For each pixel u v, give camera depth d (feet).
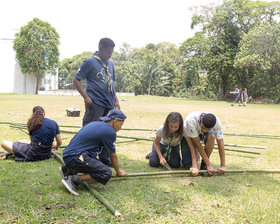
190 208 8.71
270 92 100.12
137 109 46.73
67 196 9.22
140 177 11.59
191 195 9.73
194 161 12.38
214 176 12.05
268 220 8.04
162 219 7.91
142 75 167.43
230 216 8.25
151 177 11.65
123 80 180.55
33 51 136.26
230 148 18.34
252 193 10.08
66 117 30.94
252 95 107.45
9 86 151.74
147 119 31.78
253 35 86.94
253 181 11.51
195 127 11.84
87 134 9.71
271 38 85.35
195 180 11.44
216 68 107.55
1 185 9.91
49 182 10.39
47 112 36.06
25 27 136.87
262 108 64.13
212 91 127.03
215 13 105.09
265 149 18.13
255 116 41.16
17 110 37.60
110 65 13.64
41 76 159.12
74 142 9.80
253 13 97.76
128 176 11.32
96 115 13.16
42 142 13.08
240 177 11.98
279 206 9.04
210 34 111.34
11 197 8.91
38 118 12.97
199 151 12.25
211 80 114.83
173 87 157.07
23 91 154.40
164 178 11.60
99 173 9.53
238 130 26.08
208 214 8.35
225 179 11.66
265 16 100.22
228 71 109.50
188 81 155.12
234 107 64.64
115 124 10.16
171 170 12.56
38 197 9.02
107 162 13.00
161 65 157.28
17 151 12.93
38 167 12.19
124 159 14.56
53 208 8.28
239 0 102.53
